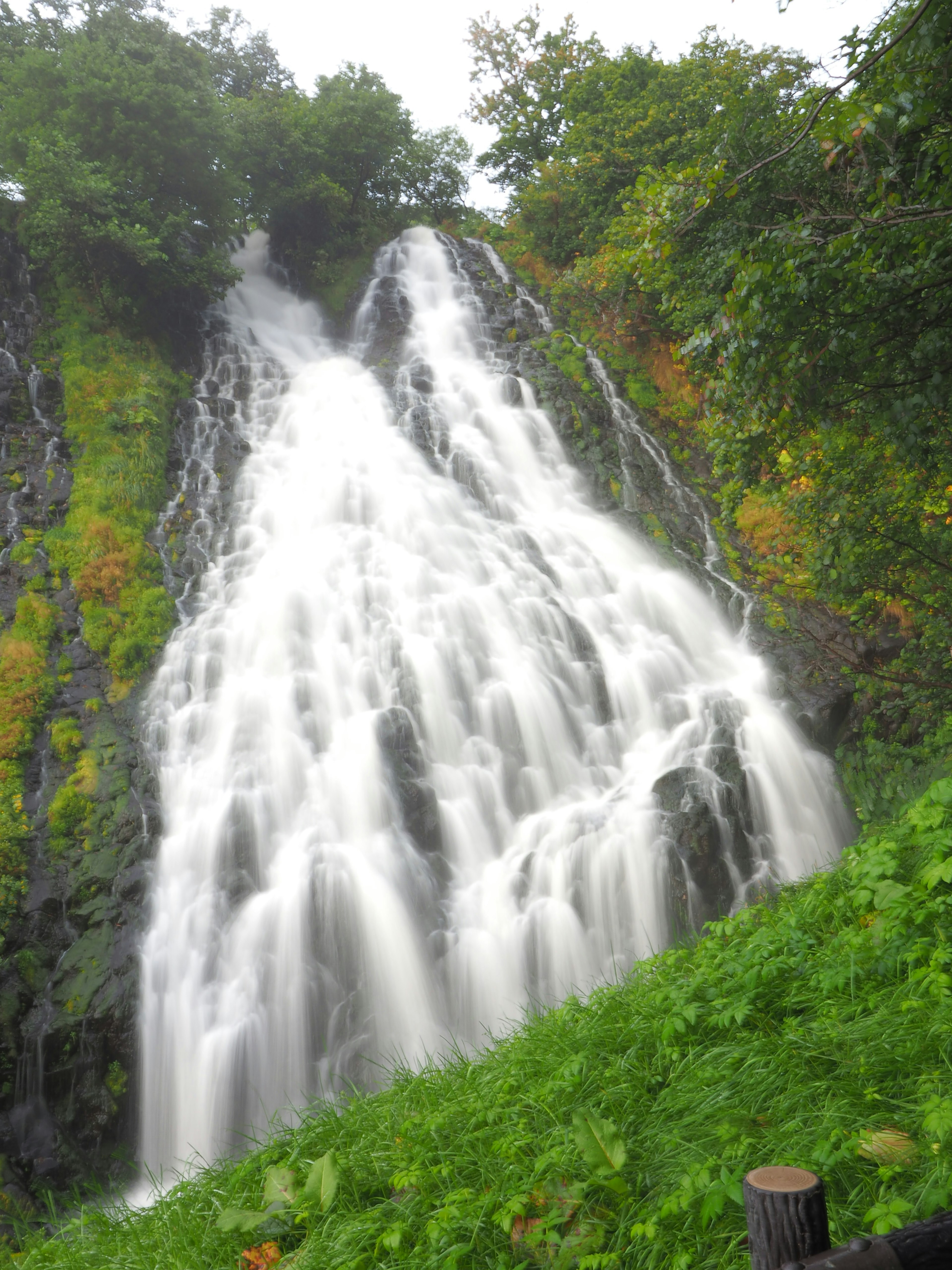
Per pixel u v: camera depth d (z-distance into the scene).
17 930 10.81
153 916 11.27
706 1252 3.35
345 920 11.25
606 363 25.30
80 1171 9.63
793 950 5.50
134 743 13.44
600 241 29.00
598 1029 5.53
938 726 12.18
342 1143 5.23
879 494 9.23
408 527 18.27
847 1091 4.04
